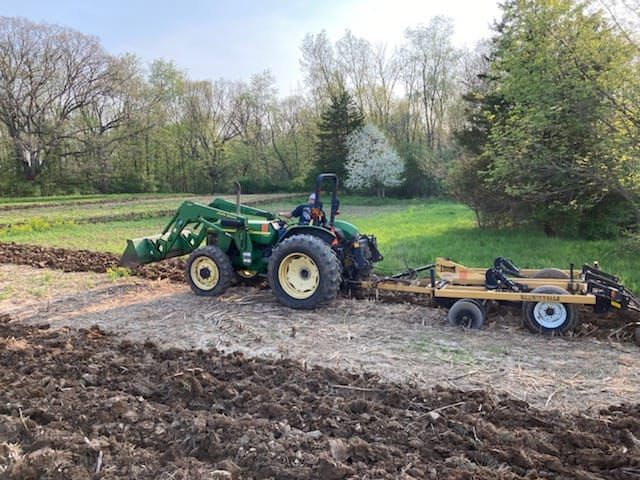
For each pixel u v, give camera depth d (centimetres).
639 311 529
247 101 5206
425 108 4666
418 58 4559
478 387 420
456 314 569
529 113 1059
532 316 546
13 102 3969
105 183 4462
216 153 5153
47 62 4000
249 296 726
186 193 4797
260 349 520
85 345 529
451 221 1869
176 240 796
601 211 1257
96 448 316
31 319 641
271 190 4859
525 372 449
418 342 528
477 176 1488
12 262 1023
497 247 1129
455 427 343
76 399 390
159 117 4650
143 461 307
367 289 710
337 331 569
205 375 427
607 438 334
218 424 344
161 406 387
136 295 750
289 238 657
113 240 1417
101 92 4294
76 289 793
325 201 3638
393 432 339
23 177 4150
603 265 886
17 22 3884
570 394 406
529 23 997
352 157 4003
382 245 1162
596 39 957
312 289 645
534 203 1320
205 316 637
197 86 5156
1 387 414
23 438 339
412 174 3912
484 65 3662
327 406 370
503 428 347
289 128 5231
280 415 366
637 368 455
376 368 462
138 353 503
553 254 1024
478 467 300
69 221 1895
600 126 991
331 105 4388
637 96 908
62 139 4200
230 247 750
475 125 1590
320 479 289
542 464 303
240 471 298
